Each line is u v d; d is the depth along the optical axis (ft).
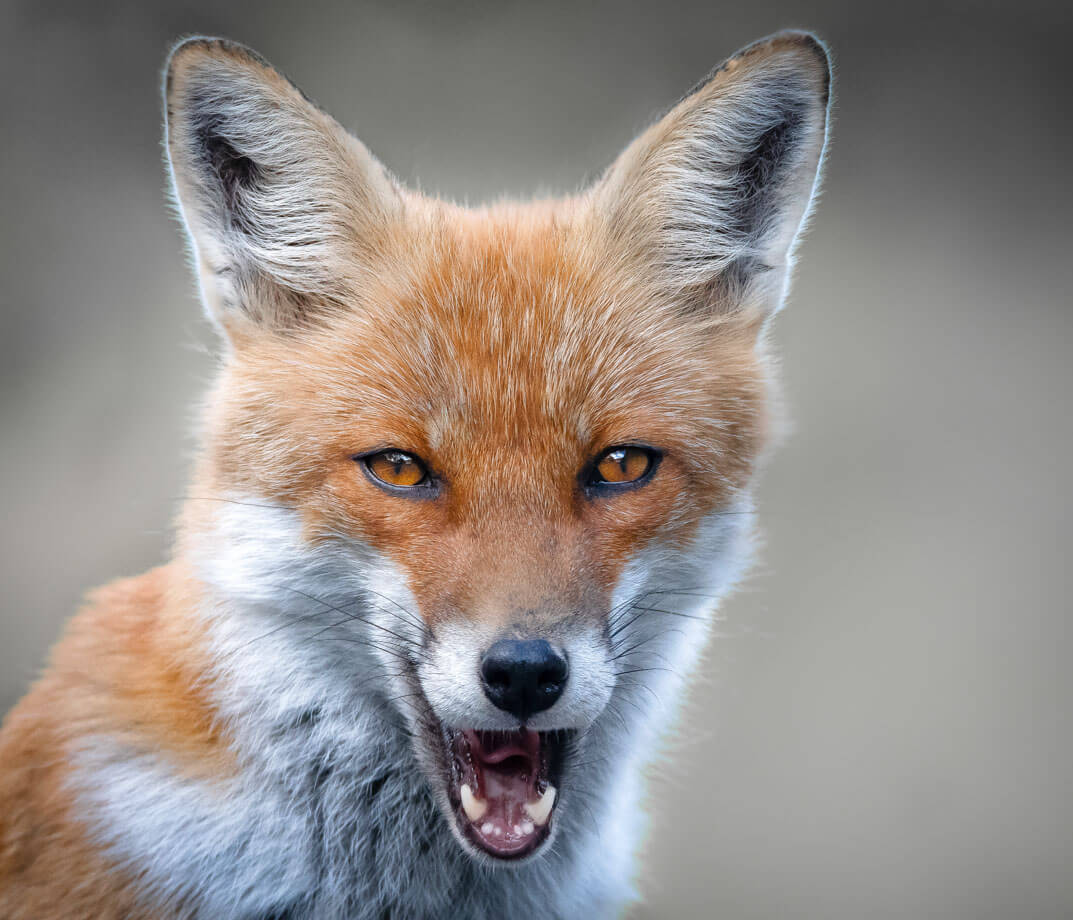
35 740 11.18
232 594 11.15
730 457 11.21
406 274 11.20
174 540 11.27
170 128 11.19
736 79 11.24
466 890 11.22
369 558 11.12
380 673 11.17
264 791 11.14
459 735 11.14
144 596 11.27
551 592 11.07
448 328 11.15
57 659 11.24
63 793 11.13
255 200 11.21
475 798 11.12
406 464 11.12
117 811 11.12
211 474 11.19
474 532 11.10
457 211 11.34
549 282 11.19
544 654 11.04
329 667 11.16
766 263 11.28
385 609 11.11
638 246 11.25
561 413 11.13
